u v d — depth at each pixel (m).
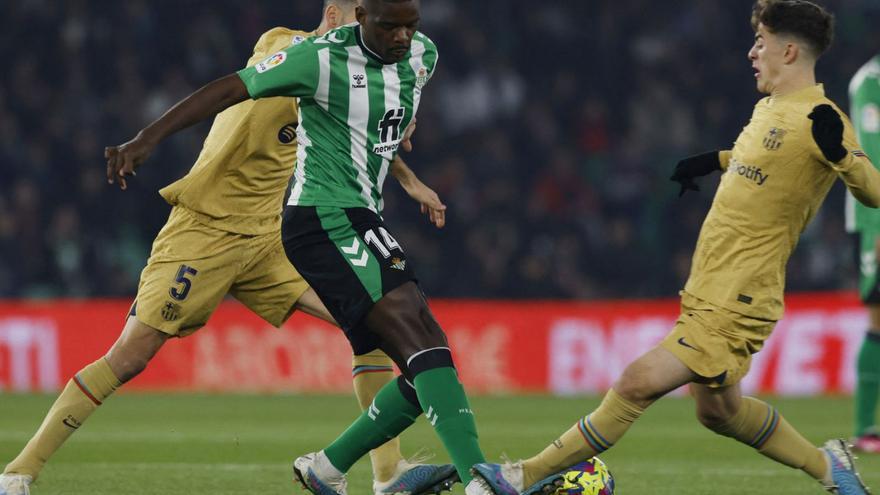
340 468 17.81
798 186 16.30
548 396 46.34
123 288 59.31
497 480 16.16
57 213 61.78
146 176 61.78
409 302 16.53
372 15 16.33
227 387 47.69
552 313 47.97
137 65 67.00
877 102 25.91
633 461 25.91
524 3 71.69
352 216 16.73
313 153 16.92
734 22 72.00
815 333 46.06
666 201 65.19
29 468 18.11
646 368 16.33
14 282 58.94
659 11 72.06
